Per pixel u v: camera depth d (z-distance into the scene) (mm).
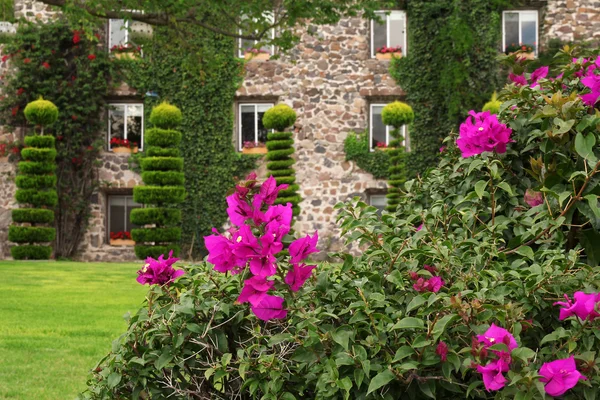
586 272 2197
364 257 2438
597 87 2738
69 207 17281
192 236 17234
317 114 17359
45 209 16438
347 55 17406
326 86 17391
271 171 15930
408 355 1961
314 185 17250
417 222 3035
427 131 17062
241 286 2264
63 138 17266
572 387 1946
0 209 17328
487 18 16922
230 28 14383
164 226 16359
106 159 17453
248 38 12227
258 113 17688
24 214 16250
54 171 17250
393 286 2324
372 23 17609
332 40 17438
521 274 2227
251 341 2344
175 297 2402
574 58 3236
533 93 2875
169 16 11945
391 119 16062
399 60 17219
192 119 17328
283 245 2154
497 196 2766
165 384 2354
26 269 12438
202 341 2268
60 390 4652
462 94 16781
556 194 2352
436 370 2080
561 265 2219
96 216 17391
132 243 17328
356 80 17359
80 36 17188
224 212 17234
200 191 17281
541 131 2664
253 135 17688
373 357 2070
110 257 17281
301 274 2117
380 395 2043
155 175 16141
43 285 10086
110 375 2293
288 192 15570
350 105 17359
